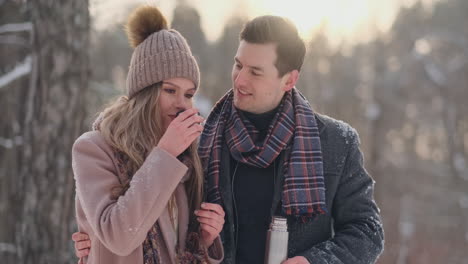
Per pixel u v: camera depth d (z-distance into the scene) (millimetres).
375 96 23328
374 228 2273
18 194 4383
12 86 6734
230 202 2289
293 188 2246
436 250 17406
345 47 22859
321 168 2281
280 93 2330
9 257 5289
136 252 1990
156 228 2057
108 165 2008
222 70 21828
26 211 4234
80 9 4293
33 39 4270
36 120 4234
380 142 23188
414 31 23438
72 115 4262
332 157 2330
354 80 23078
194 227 2211
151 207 1872
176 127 1970
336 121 2441
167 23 2246
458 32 22781
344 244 2215
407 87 22906
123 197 1884
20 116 6512
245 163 2326
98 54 8320
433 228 19203
